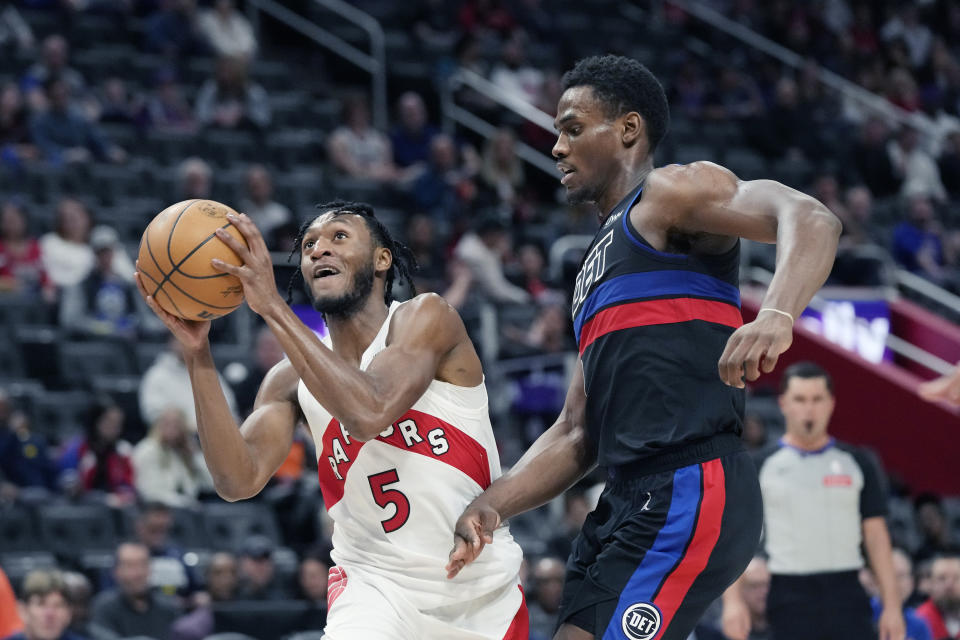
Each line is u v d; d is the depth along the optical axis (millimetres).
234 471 4344
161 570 9125
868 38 22578
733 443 3984
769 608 7219
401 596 4320
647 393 3936
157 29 16859
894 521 11914
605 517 4191
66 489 10039
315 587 9055
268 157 15781
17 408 10945
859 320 15203
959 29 23250
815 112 19750
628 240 3971
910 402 14406
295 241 4672
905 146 19484
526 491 4320
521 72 18453
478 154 17750
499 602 4445
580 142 4148
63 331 11953
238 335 12594
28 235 13109
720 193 3801
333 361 3939
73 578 8141
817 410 7145
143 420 11195
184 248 3980
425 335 4211
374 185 15430
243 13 18938
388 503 4352
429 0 19562
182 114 15844
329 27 18984
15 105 14359
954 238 17812
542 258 15102
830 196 17250
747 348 3336
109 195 14203
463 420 4383
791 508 7137
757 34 21734
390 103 18125
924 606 9070
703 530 3883
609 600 3967
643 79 4148
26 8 16766
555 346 11992
